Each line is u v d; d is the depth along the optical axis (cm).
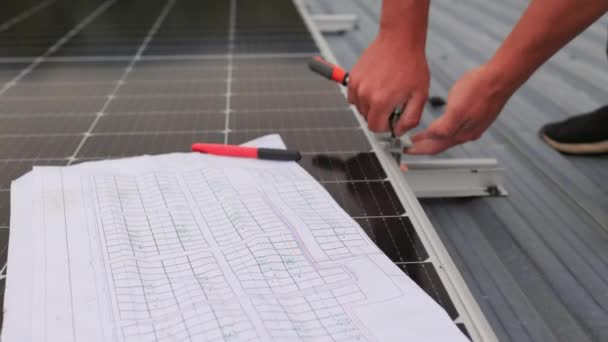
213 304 47
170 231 59
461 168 112
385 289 49
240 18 174
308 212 63
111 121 92
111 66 123
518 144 141
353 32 241
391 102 78
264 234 58
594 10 61
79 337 43
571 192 119
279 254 55
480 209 111
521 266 94
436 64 200
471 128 81
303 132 88
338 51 215
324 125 91
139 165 73
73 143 83
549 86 177
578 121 136
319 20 229
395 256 56
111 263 52
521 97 169
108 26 162
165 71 119
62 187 65
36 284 49
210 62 126
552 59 198
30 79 113
